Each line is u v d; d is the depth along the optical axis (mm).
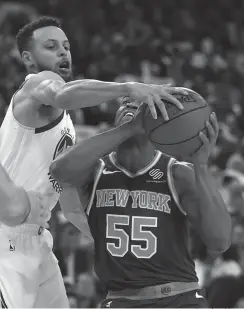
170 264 3693
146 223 3695
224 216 3648
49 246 4043
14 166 3936
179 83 11562
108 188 3771
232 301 6570
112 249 3705
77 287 6777
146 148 3766
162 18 14875
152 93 3334
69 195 3867
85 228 3959
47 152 3945
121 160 3816
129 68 11688
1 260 3838
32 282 3873
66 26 13000
